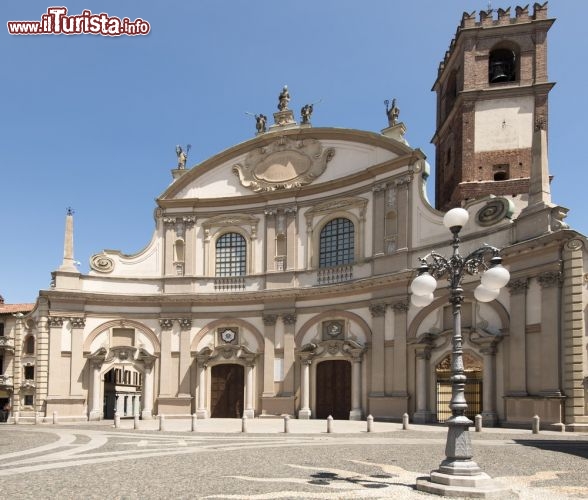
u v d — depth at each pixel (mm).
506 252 29297
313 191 40688
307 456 17562
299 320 39469
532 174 29609
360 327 36906
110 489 12148
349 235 39031
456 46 40312
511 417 28328
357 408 35594
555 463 15664
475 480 11492
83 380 40188
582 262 26500
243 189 42906
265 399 39062
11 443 22859
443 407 32156
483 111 37688
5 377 53094
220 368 41000
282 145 42312
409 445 20734
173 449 19969
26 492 11852
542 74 37188
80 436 25859
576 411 25609
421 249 34781
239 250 42656
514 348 28766
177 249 43438
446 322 32656
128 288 42438
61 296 40312
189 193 44062
